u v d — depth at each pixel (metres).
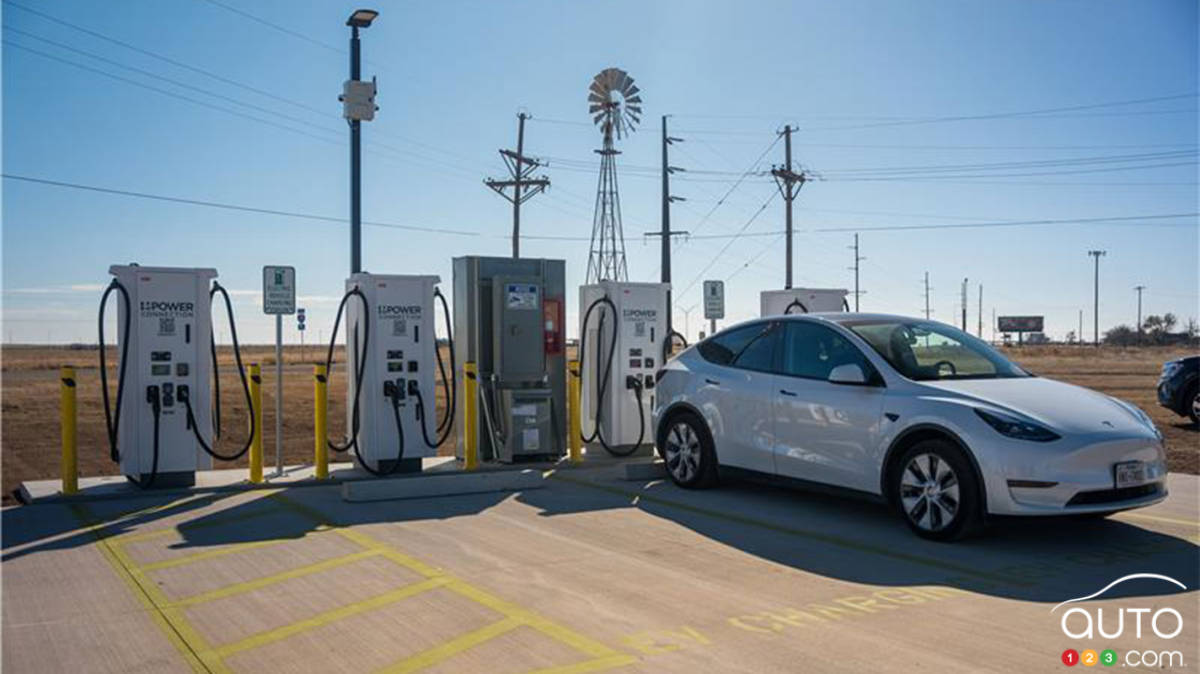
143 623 5.49
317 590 6.14
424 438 11.02
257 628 5.39
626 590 6.10
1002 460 6.95
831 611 5.65
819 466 8.34
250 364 10.24
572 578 6.39
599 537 7.68
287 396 26.28
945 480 7.33
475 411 11.43
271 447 15.83
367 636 5.23
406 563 6.83
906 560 6.87
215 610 5.73
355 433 10.94
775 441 8.78
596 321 12.67
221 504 9.23
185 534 7.86
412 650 5.00
